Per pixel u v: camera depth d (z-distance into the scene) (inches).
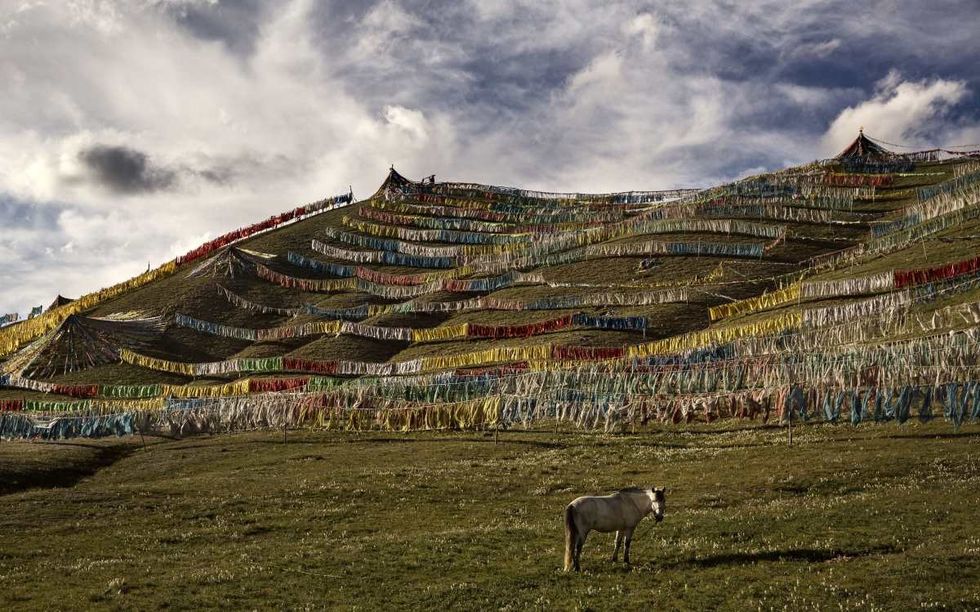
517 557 1061.8
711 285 4089.6
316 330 4264.3
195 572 1048.2
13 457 2220.7
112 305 5196.9
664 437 2169.0
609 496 1006.4
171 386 3260.3
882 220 4746.6
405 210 6515.8
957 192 4065.0
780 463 1683.1
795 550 1016.9
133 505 1544.0
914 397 1967.3
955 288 2608.3
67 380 3740.2
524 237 5497.1
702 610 839.1
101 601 930.7
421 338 3973.9
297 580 989.8
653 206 5940.0
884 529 1085.1
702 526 1167.6
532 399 2212.1
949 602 817.5
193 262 6136.8
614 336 3548.2
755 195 5536.4
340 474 1847.9
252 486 1742.1
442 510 1478.8
